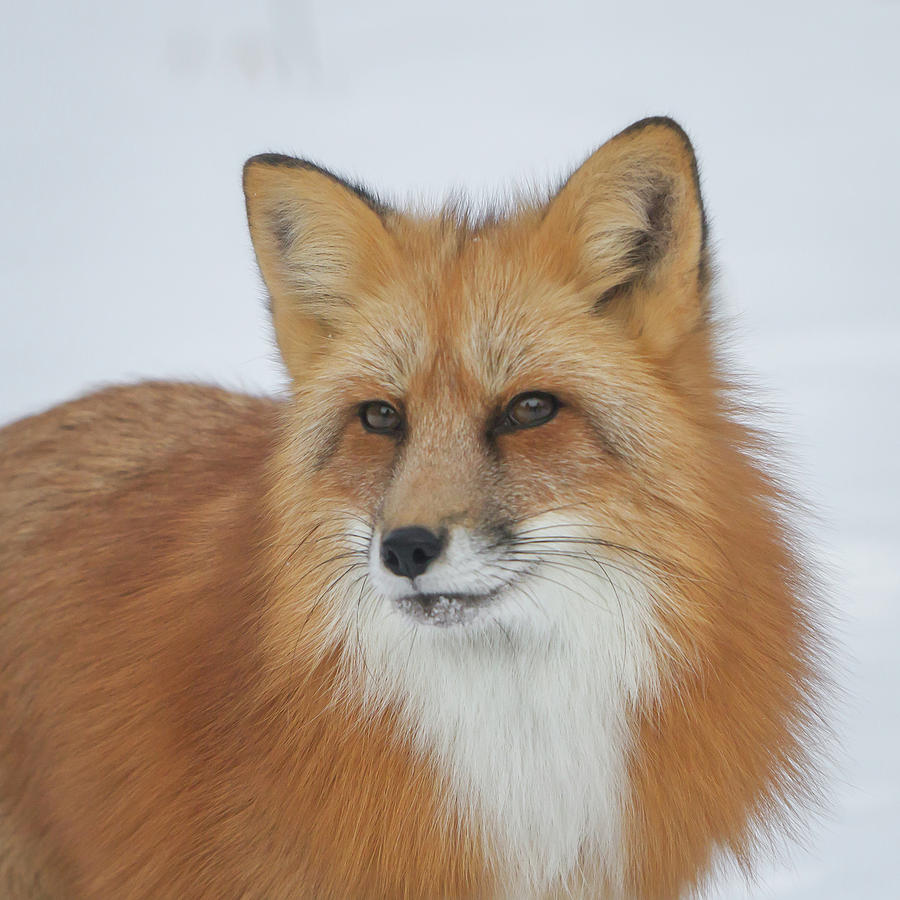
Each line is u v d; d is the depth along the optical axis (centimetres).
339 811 765
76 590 909
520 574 751
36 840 907
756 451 828
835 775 1035
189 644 826
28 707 901
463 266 796
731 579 753
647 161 779
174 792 807
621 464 756
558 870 786
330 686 767
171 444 996
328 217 830
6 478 999
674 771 758
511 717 779
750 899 927
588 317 791
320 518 783
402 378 786
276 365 921
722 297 849
